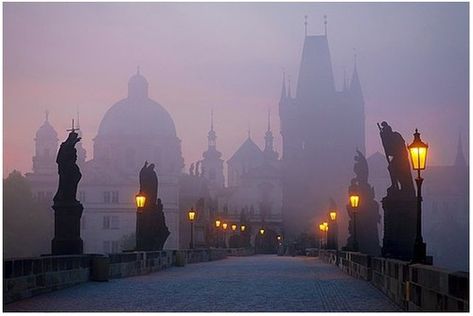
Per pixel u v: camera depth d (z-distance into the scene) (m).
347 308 18.98
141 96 176.75
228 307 19.34
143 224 46.03
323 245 107.56
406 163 34.62
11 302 20.17
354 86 174.88
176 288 26.30
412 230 34.31
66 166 30.94
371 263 28.86
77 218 30.75
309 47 175.75
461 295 12.49
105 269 29.38
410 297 17.45
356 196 43.47
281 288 26.47
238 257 94.19
